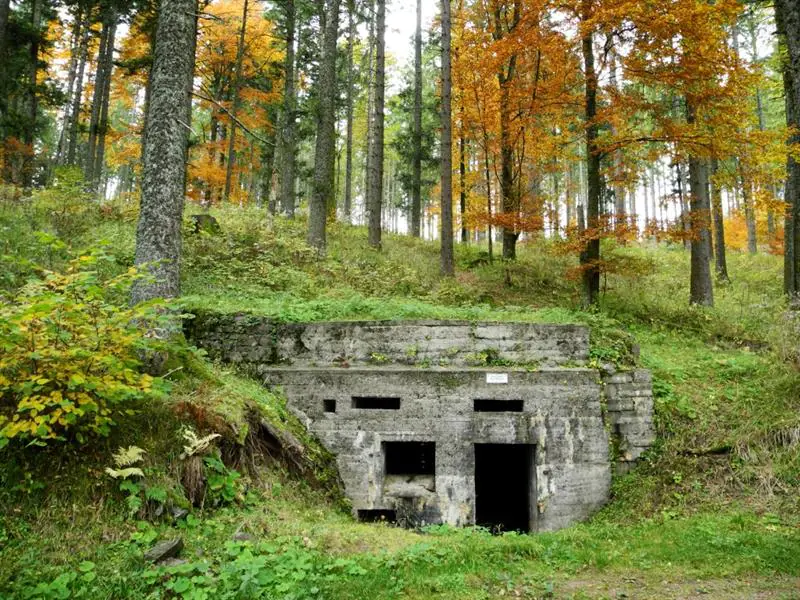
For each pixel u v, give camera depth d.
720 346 12.22
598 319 11.21
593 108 13.37
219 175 25.45
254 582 4.52
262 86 26.30
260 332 9.62
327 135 16.20
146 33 19.83
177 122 7.96
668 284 18.08
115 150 31.33
